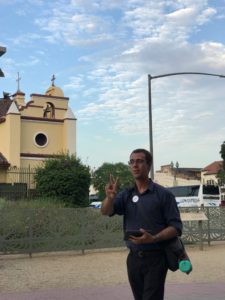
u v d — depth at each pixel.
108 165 49.03
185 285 9.39
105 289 9.07
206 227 16.38
